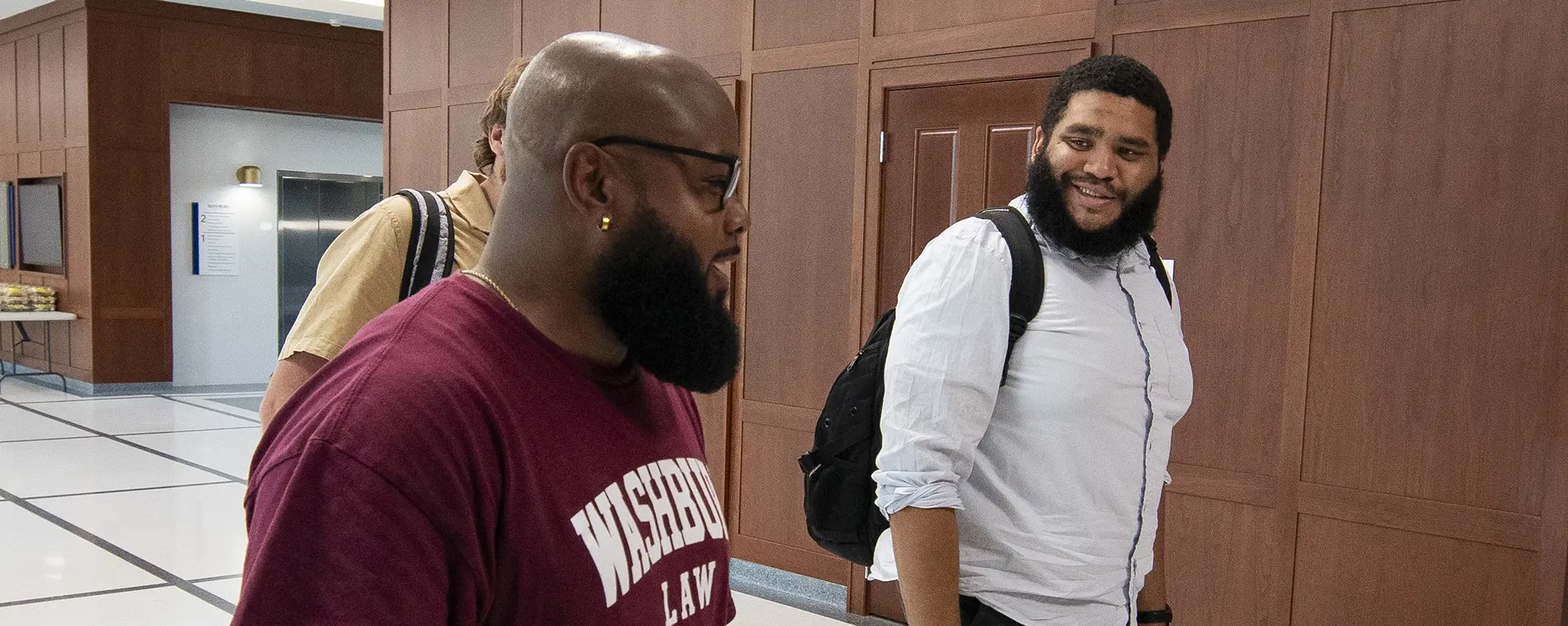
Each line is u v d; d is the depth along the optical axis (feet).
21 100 34.35
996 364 5.01
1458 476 9.57
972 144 12.92
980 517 5.22
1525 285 9.20
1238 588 10.80
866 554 5.72
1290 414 10.43
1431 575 9.74
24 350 35.24
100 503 18.49
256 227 34.22
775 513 15.12
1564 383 9.02
